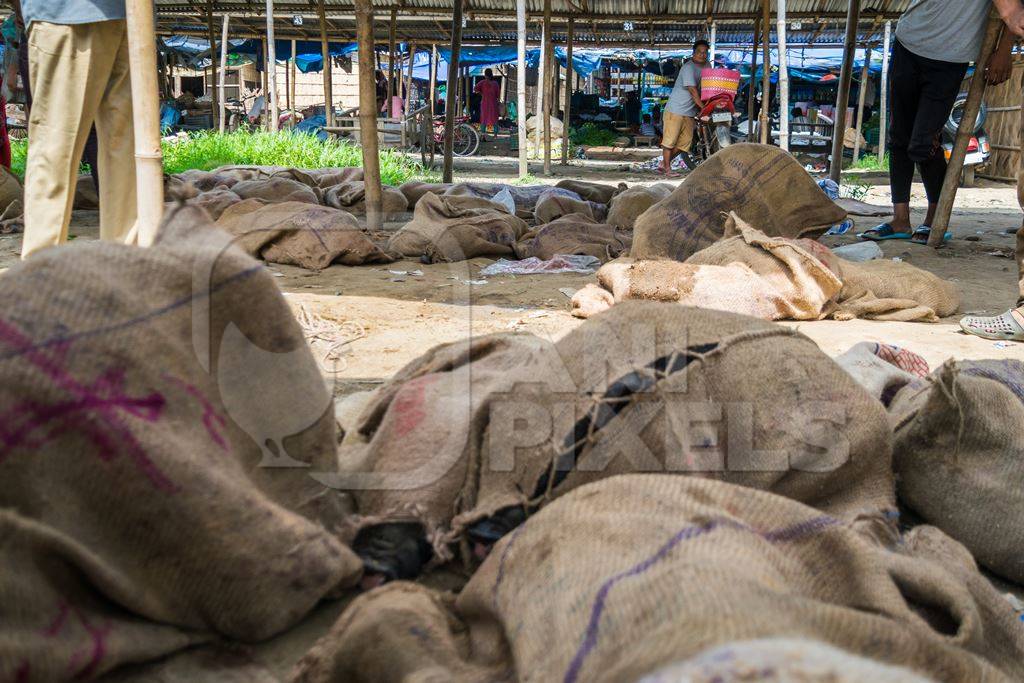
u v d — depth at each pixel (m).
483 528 2.00
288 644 1.79
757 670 0.86
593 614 1.34
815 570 1.68
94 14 4.56
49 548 1.48
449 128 10.71
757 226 5.61
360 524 1.99
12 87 8.51
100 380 1.59
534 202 7.97
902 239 7.29
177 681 1.62
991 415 2.28
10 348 1.55
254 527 1.68
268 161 12.36
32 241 4.84
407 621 1.61
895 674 0.88
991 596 1.82
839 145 10.23
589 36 22.44
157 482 1.58
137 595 1.60
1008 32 6.39
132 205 5.13
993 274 5.99
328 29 20.48
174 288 1.79
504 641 1.59
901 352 3.14
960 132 6.73
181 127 23.27
